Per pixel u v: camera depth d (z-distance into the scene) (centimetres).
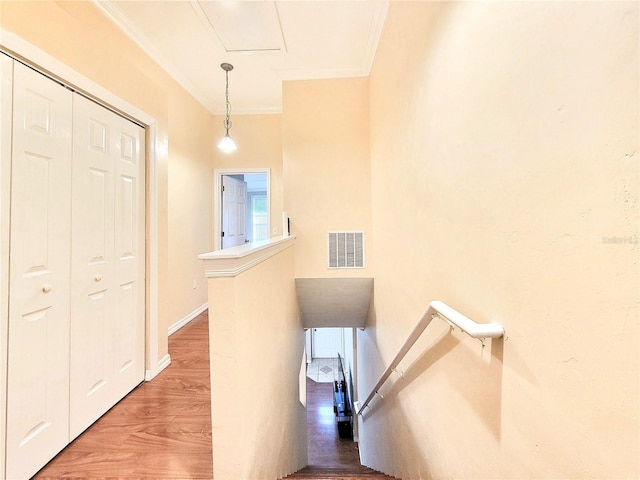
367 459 317
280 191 399
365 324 346
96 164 161
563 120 54
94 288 158
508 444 72
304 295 302
